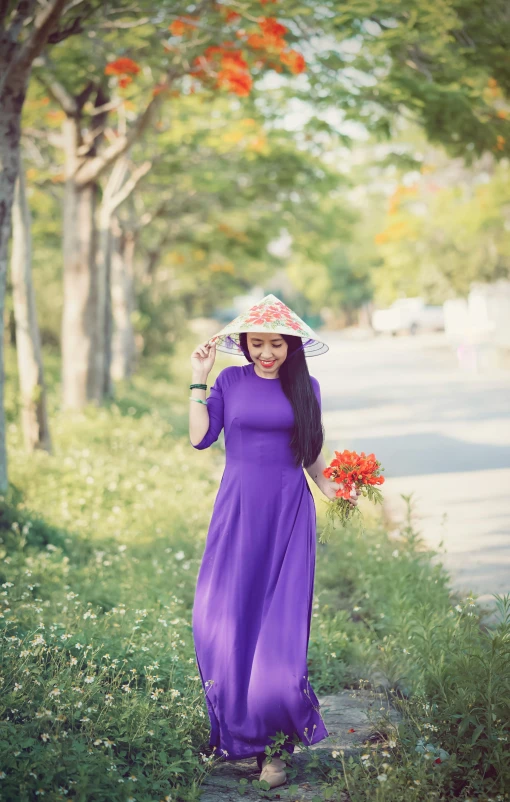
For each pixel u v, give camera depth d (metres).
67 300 14.00
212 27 9.56
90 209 13.85
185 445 12.55
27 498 8.27
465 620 4.17
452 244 27.42
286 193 19.22
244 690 3.61
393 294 33.94
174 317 27.48
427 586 5.58
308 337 3.63
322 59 9.38
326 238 22.64
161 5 9.00
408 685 4.42
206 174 17.41
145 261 26.19
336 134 10.72
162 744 3.59
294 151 16.78
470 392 19.42
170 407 16.67
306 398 3.76
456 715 3.53
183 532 7.43
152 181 19.44
